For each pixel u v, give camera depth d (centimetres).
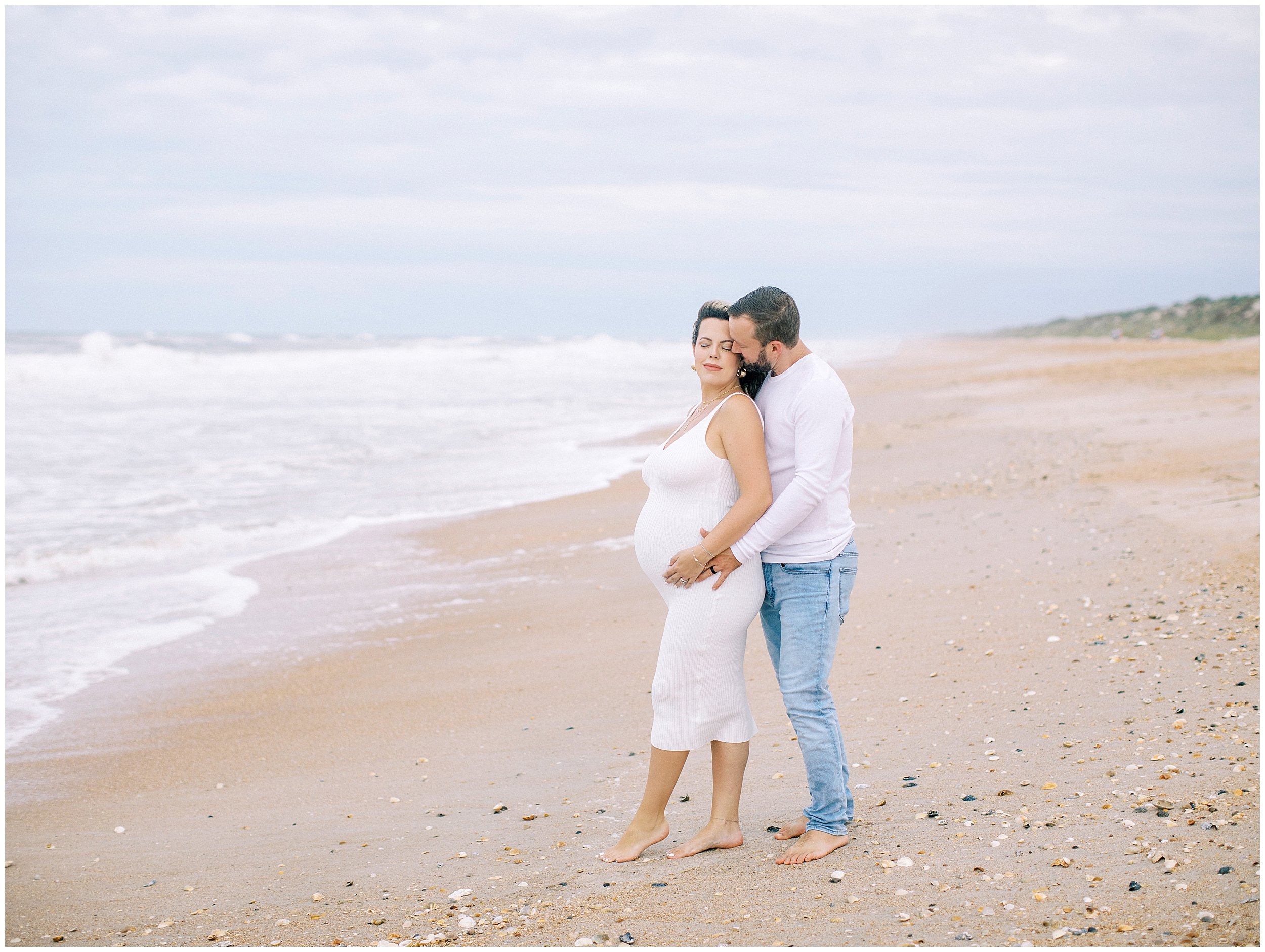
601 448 1792
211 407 2491
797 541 338
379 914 333
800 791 407
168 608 854
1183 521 807
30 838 454
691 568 343
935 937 269
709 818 390
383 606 838
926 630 618
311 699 629
